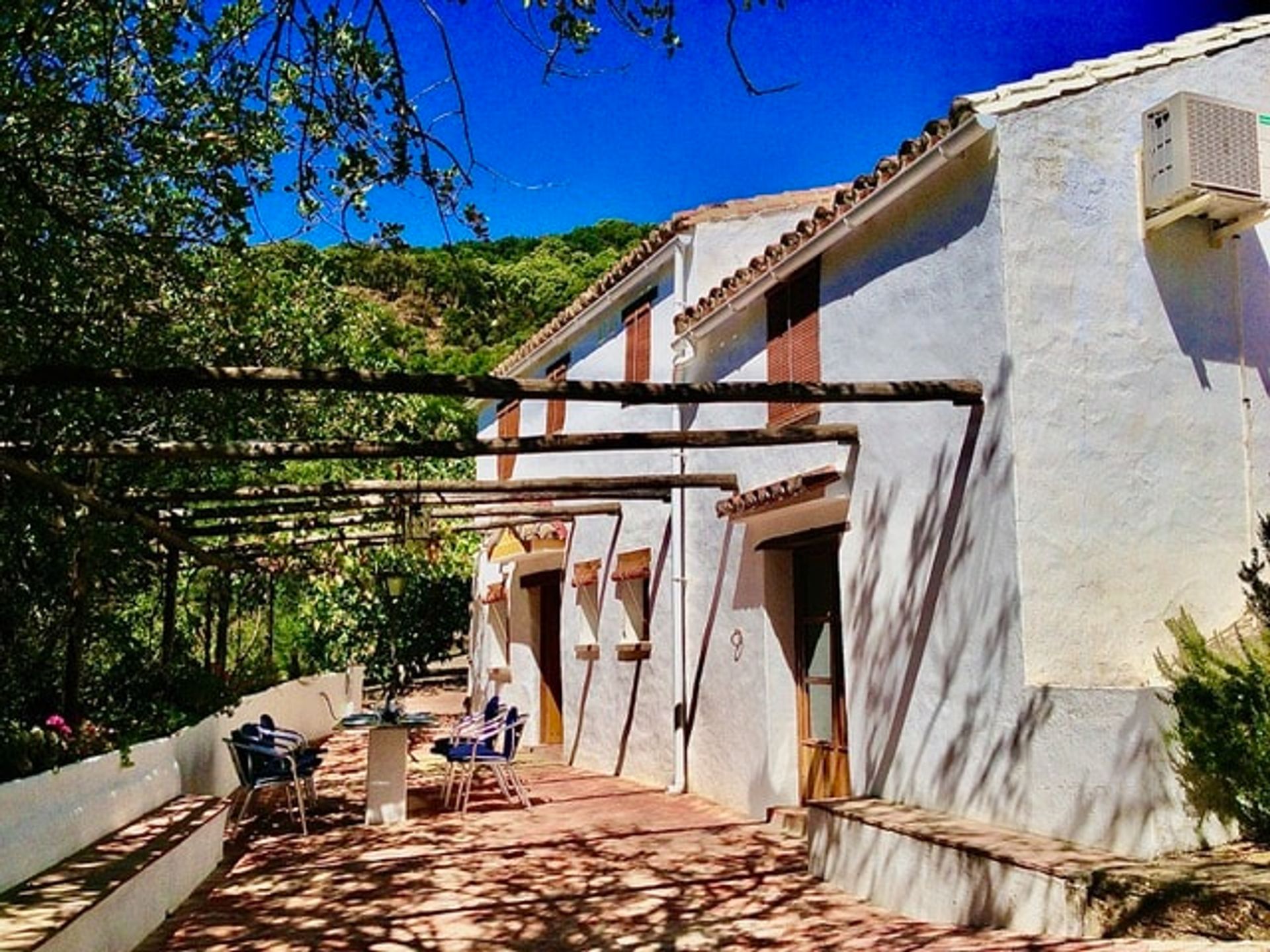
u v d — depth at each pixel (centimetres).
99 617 948
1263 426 715
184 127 574
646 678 1248
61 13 510
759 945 582
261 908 686
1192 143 669
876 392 651
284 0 503
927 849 613
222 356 913
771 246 950
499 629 1844
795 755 954
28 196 562
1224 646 628
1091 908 498
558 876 770
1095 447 665
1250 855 510
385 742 1024
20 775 596
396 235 580
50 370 486
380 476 1741
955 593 690
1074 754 577
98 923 500
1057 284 674
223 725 1106
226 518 1119
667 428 1224
